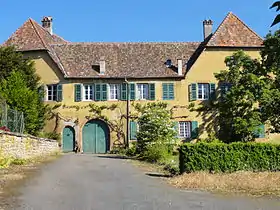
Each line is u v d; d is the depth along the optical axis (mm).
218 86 38594
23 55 39156
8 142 19219
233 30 39594
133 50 41719
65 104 38812
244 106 33250
